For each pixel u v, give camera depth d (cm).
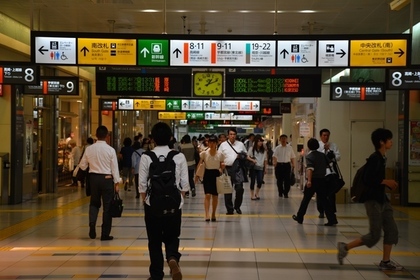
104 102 2088
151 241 625
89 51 983
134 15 1384
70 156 2283
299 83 1485
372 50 965
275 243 912
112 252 832
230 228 1070
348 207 1452
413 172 1459
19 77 1026
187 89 1484
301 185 1942
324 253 831
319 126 1589
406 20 1416
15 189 1506
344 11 1318
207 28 1548
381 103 1566
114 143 2572
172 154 629
